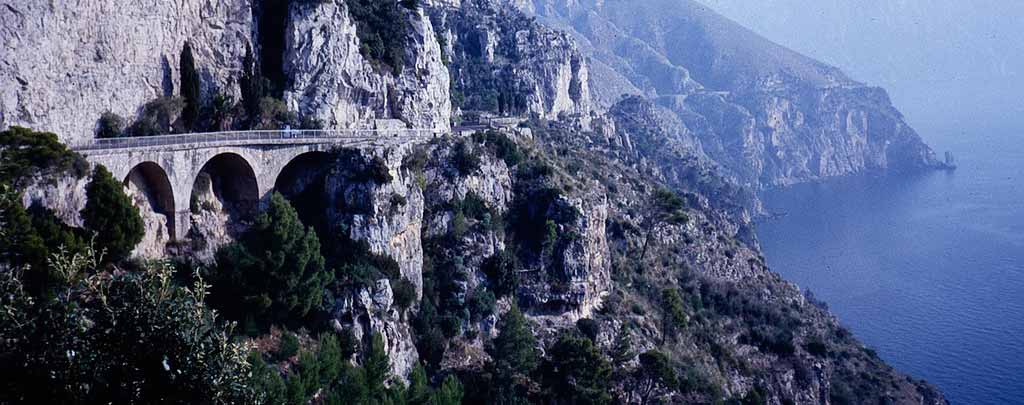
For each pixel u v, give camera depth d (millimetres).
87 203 61875
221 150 75688
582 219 110062
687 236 168750
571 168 152500
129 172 68000
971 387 171875
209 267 72125
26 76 64375
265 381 53750
